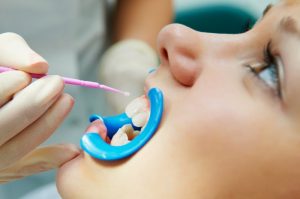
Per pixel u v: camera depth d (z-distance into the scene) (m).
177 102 0.54
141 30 1.20
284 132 0.49
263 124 0.50
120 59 1.06
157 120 0.54
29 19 1.17
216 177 0.50
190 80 0.55
